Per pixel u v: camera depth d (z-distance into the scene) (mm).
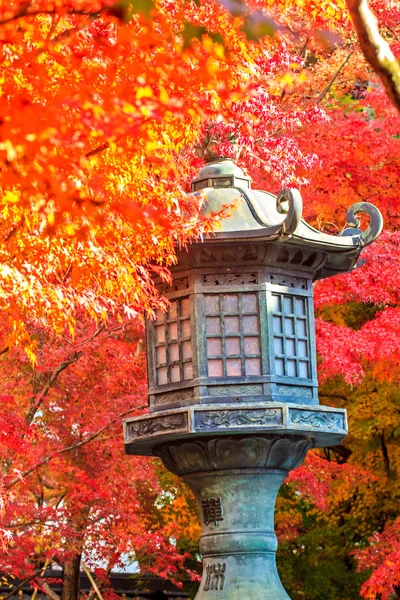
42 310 9047
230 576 10070
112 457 15711
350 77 21547
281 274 10367
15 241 8625
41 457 14828
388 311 16484
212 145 10883
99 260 8891
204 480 10242
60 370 14281
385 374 17562
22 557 14836
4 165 6031
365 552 18531
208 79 6516
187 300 10211
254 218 10133
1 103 5855
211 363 10039
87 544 15781
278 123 15242
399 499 21547
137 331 16188
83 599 22391
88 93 6234
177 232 9133
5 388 15156
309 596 23000
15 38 6465
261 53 10562
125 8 5039
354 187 18281
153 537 15938
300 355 10422
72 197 6172
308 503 21891
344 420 10336
